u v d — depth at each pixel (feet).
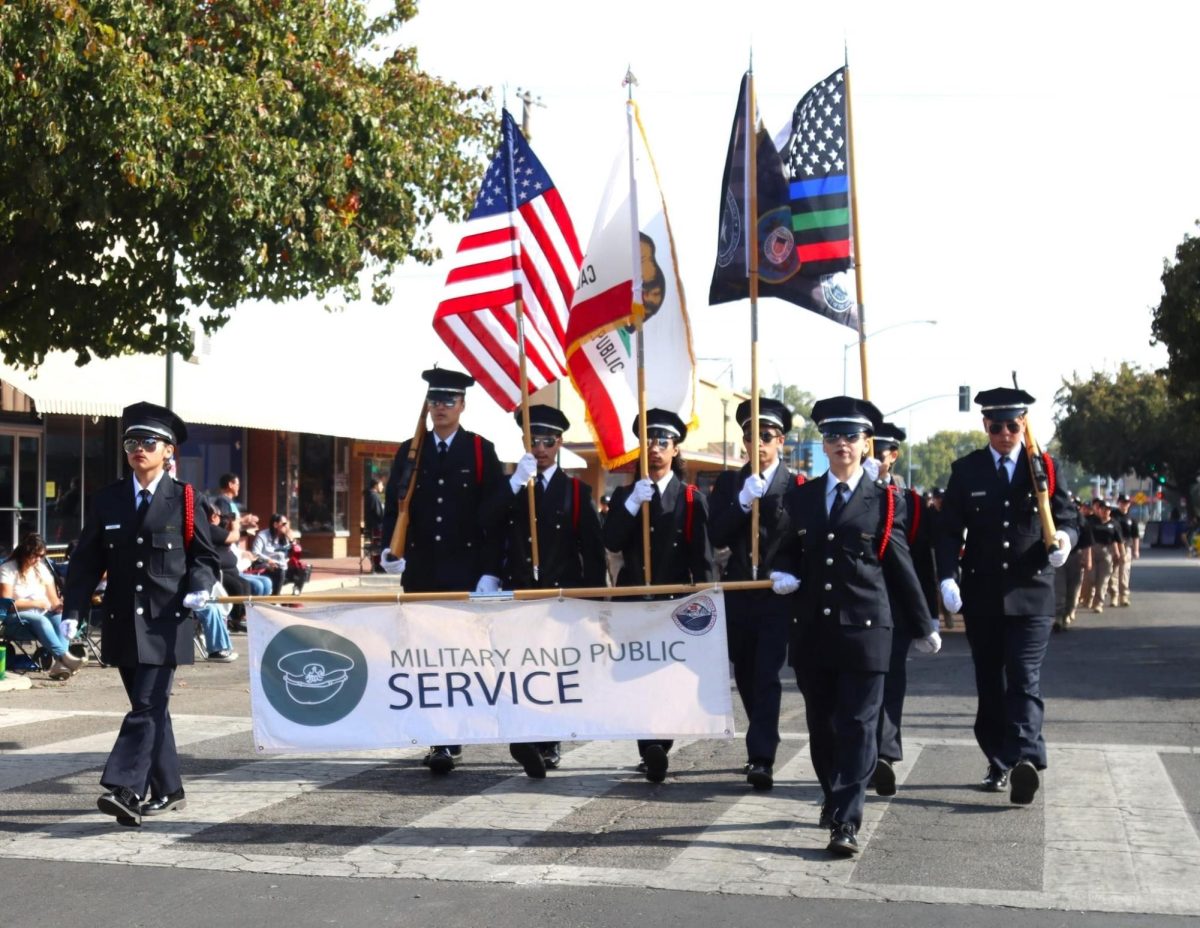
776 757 30.86
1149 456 247.09
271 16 50.24
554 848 22.72
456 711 26.86
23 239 47.73
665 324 30.42
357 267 52.21
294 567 70.64
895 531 23.65
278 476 106.73
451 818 24.84
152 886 20.65
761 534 28.43
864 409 23.97
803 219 30.19
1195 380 91.35
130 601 24.53
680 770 29.43
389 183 52.90
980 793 26.84
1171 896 19.90
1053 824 24.21
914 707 39.24
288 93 49.37
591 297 30.17
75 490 79.05
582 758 30.91
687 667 26.61
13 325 49.78
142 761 24.39
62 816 25.05
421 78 56.29
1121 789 27.09
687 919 18.94
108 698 41.01
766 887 20.43
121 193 45.93
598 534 29.66
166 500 24.84
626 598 28.32
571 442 139.33
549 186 31.86
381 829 24.04
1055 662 52.16
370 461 122.93
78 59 42.29
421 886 20.62
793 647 23.67
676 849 22.62
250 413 82.58
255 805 25.90
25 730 34.50
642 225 30.09
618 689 26.68
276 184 48.14
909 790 27.17
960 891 20.18
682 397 30.53
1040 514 26.07
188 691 42.65
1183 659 53.26
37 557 45.34
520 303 29.32
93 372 70.69
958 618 76.18
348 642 26.86
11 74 41.39
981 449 27.17
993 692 27.22
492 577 29.07
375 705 26.86
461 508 29.40
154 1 46.32
